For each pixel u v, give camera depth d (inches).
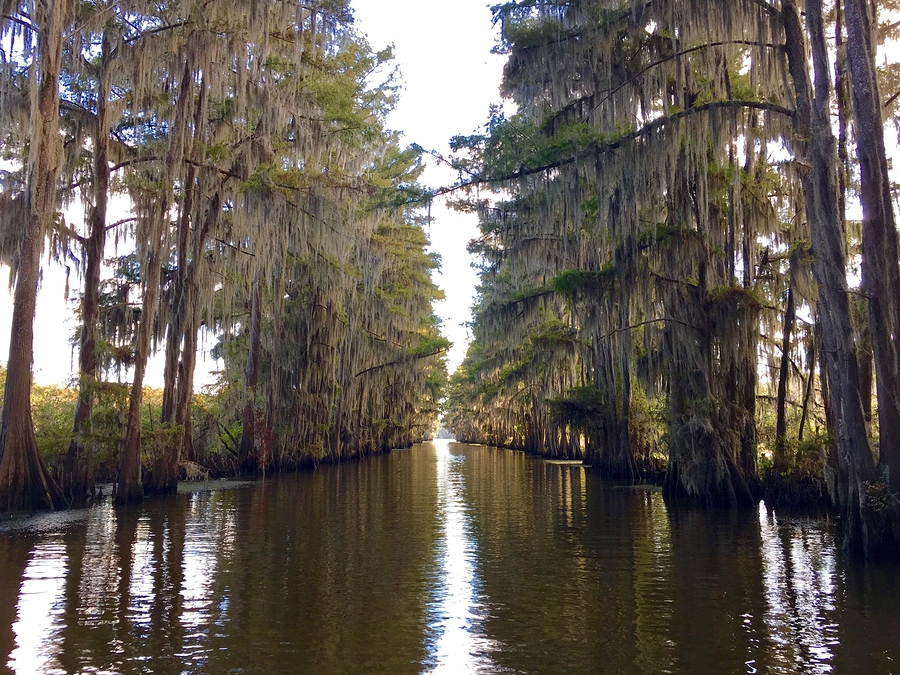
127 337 1000.2
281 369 1110.4
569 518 551.2
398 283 1541.6
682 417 647.8
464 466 1357.0
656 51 688.4
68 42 647.1
